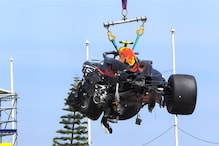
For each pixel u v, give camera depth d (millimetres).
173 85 22641
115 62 23125
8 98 80125
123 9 23625
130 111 23453
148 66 23078
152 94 23109
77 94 25250
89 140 69312
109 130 23938
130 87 22797
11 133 76375
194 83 22734
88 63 24172
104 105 23656
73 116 86062
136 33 23844
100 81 23438
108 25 23781
